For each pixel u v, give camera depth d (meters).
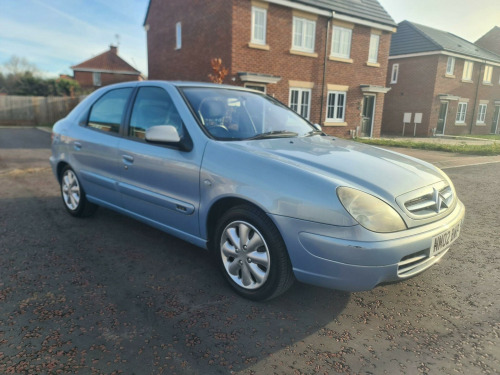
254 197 2.46
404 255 2.22
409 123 23.50
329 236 2.20
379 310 2.59
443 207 2.62
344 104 17.05
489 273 3.20
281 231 2.36
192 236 3.02
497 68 26.47
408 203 2.38
